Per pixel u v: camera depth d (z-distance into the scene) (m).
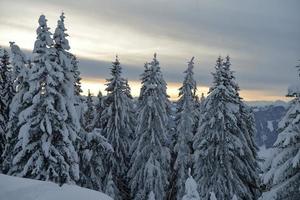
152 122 36.62
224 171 30.34
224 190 29.83
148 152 36.38
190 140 39.12
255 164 33.88
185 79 40.97
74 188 13.31
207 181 30.67
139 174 36.19
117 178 37.88
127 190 39.28
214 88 31.45
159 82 37.50
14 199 11.80
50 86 23.59
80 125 27.12
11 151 25.72
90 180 31.12
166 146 39.69
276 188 19.42
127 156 38.56
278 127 19.83
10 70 32.47
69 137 24.48
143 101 37.62
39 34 24.06
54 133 23.86
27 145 23.34
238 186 30.34
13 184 13.09
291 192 19.44
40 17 24.12
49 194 12.33
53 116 23.45
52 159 22.69
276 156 19.61
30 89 23.38
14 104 25.61
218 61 31.92
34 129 23.20
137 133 36.88
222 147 30.30
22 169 23.78
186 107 39.94
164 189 38.31
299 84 19.70
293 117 19.64
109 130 37.75
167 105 42.59
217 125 30.42
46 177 22.73
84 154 28.77
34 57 23.84
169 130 42.56
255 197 32.50
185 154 38.59
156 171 35.59
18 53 30.61
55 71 23.98
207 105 31.00
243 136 31.70
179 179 37.81
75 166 24.27
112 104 37.91
